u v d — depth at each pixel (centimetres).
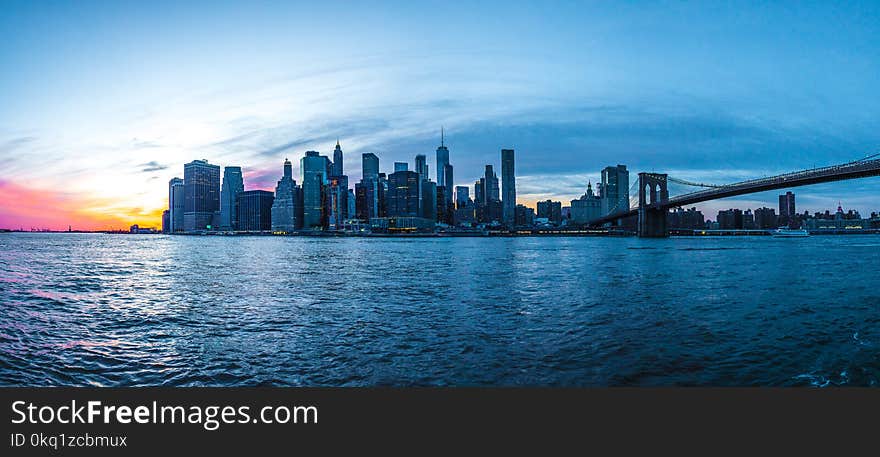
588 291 3164
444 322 2062
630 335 1795
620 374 1354
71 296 3038
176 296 3008
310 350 1602
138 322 2112
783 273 4534
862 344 1652
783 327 1934
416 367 1420
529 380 1316
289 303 2664
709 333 1825
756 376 1336
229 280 4056
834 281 3791
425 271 4928
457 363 1456
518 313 2291
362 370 1400
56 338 1798
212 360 1501
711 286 3450
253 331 1903
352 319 2145
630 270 4938
